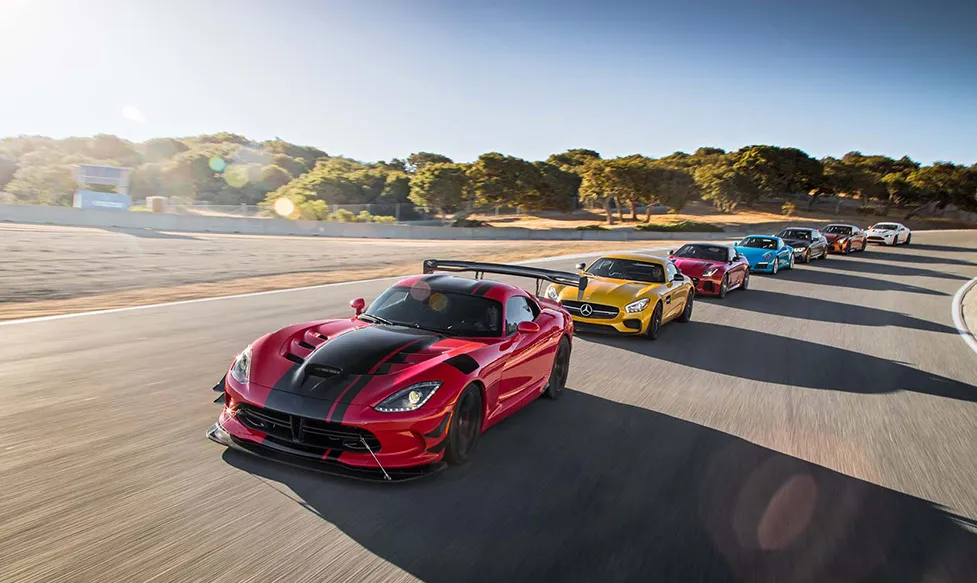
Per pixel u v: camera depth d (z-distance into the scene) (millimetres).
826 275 21422
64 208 30734
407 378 3928
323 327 4770
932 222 92125
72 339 7188
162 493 3516
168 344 7156
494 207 82188
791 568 3287
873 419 6281
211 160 75375
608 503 3881
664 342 9508
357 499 3621
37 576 2668
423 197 66812
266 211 51344
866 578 3260
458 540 3270
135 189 72188
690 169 97938
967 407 7012
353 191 69562
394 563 3010
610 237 45812
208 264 17375
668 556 3297
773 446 5246
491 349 4625
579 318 9391
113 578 2697
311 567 2912
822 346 10031
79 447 4090
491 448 4664
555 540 3361
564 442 4922
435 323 4879
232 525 3225
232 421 4094
